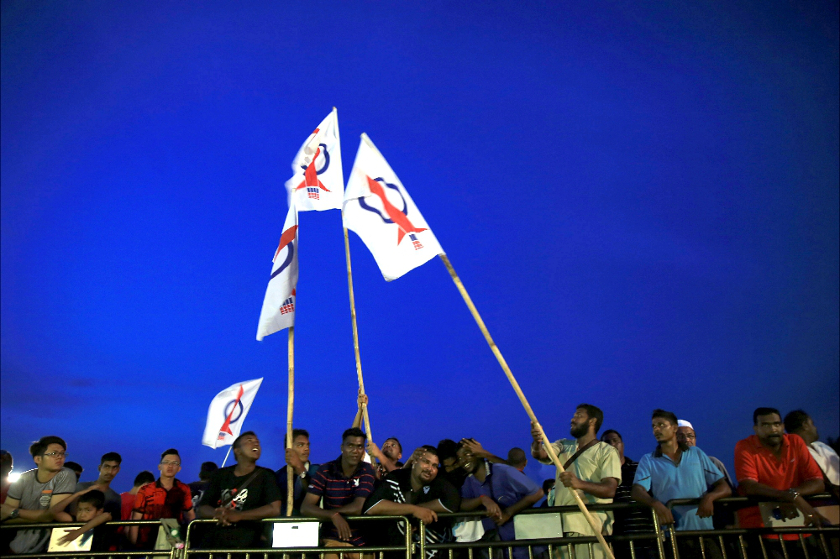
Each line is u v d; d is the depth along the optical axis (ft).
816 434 21.03
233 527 19.35
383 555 18.11
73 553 19.88
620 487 20.83
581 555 18.51
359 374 22.62
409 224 20.77
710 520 18.65
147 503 22.80
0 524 21.17
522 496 19.21
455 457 20.94
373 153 22.16
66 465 26.66
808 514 17.53
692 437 20.48
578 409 20.35
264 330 21.86
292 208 24.35
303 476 21.39
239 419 25.62
